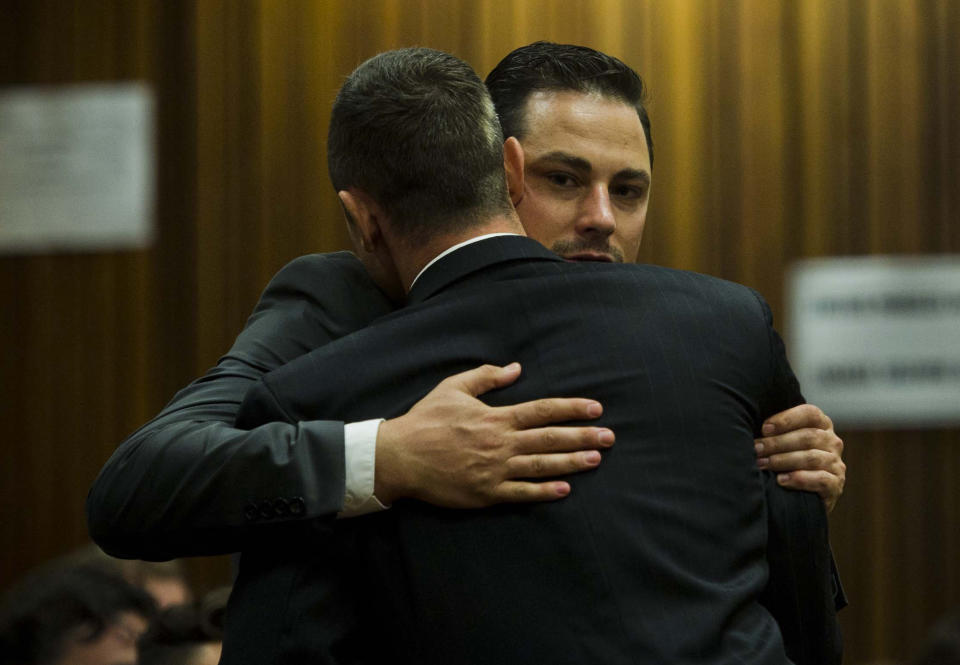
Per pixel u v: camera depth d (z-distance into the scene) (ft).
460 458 10.02
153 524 10.55
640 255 32.45
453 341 10.75
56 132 35.17
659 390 10.52
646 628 9.61
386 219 11.43
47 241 35.27
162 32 34.78
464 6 33.06
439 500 10.07
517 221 11.60
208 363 34.35
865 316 31.81
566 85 14.55
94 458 35.01
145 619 15.79
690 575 9.95
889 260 31.76
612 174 14.40
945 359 31.53
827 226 32.01
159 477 10.57
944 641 19.76
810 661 12.00
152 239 34.78
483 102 11.54
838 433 31.89
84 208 35.06
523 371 10.54
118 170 34.91
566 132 14.25
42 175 35.27
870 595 31.55
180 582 18.12
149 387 34.73
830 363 31.89
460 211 11.24
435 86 11.37
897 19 31.99
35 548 35.12
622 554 9.84
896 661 31.35
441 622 9.86
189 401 11.49
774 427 11.77
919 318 31.60
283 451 10.29
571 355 10.57
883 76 31.94
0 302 35.55
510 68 14.83
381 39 33.45
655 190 32.48
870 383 31.73
